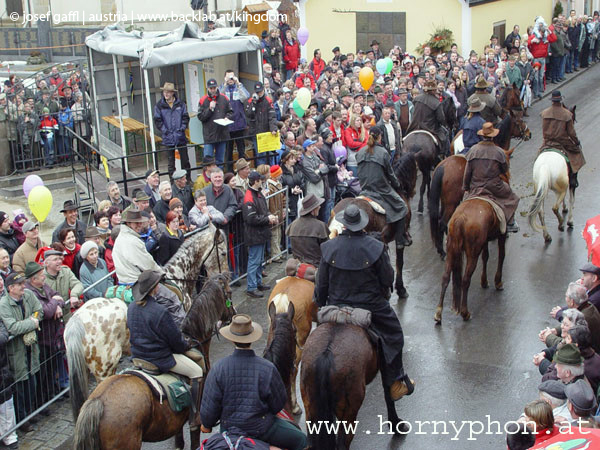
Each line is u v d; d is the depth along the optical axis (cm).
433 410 865
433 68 1942
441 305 1069
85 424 625
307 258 910
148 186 1188
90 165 1470
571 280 1207
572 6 3516
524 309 1112
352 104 1602
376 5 2670
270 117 1509
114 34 1608
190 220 1090
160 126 1409
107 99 1631
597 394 709
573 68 3166
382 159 1073
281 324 714
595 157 1902
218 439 598
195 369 734
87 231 980
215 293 808
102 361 790
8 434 827
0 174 1656
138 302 697
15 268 974
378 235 834
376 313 748
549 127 1366
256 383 603
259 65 1536
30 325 838
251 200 1145
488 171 1088
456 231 1035
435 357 983
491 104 1419
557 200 1380
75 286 922
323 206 1345
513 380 922
